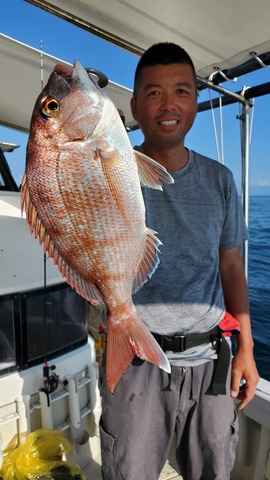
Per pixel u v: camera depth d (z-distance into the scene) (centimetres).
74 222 129
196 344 179
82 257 132
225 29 245
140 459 179
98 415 257
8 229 225
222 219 190
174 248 177
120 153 130
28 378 223
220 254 204
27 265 223
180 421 189
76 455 246
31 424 229
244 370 194
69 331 248
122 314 142
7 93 404
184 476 195
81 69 128
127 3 227
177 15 235
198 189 183
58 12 229
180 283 177
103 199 129
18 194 271
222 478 187
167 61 164
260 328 736
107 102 130
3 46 302
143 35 263
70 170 125
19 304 217
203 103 324
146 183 138
